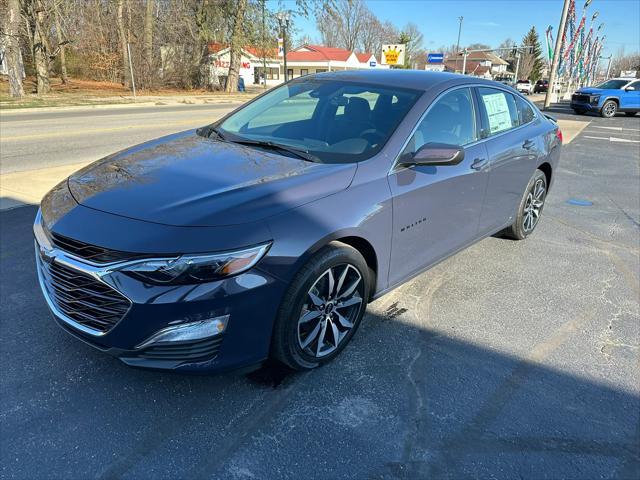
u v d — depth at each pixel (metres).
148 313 2.24
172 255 2.23
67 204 2.64
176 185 2.65
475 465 2.31
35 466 2.21
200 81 39.25
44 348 3.02
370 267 3.11
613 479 2.26
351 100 3.58
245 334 2.44
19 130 12.73
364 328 3.41
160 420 2.50
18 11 23.41
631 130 17.52
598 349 3.29
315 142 3.31
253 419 2.53
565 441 2.47
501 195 4.37
